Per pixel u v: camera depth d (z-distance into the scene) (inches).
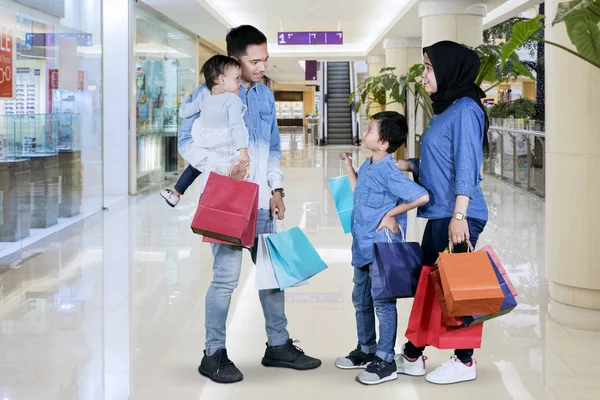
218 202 129.2
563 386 134.7
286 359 145.2
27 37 289.4
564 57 191.6
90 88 374.0
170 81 569.3
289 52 959.6
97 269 243.3
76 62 351.3
